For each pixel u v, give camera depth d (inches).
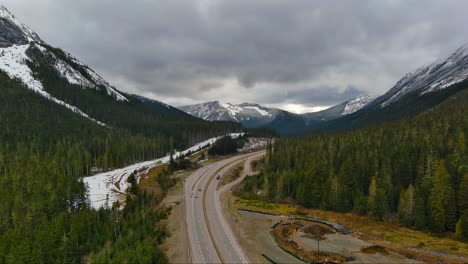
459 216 3203.7
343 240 2952.8
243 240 2925.7
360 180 4148.6
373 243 2876.5
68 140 6993.1
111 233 2984.7
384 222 3489.2
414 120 6569.9
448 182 3250.5
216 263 2437.3
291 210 3964.1
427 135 4653.1
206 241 2891.2
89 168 6402.6
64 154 6323.8
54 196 3762.3
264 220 3558.1
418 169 3863.2
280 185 4515.3
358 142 5393.7
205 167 6791.3
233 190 4975.4
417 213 3277.6
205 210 3909.9
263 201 4419.3
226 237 2999.5
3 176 4741.6
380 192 3609.7
